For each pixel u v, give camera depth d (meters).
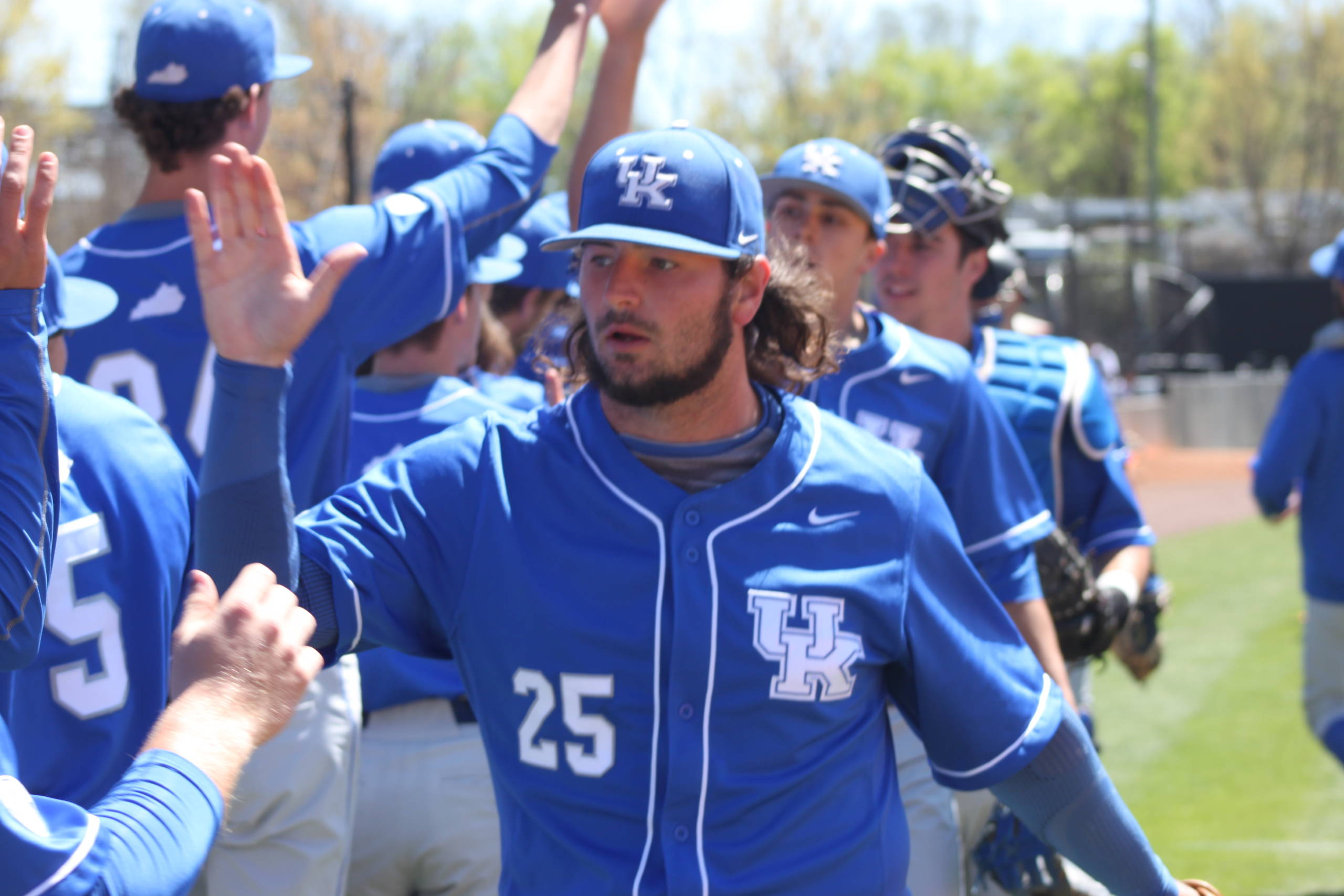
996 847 6.05
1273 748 12.41
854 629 3.65
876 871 3.68
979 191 6.89
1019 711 3.92
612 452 3.63
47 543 3.09
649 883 3.47
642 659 3.51
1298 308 64.38
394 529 3.62
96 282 5.18
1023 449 6.85
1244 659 16.20
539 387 7.27
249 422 3.29
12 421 3.00
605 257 3.61
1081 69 109.00
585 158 6.36
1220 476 41.66
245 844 5.13
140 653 4.08
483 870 5.87
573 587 3.54
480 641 3.61
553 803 3.58
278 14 45.25
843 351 5.59
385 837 5.83
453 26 54.66
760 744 3.54
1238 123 92.19
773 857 3.53
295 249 3.32
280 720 2.98
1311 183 92.19
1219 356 64.75
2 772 3.68
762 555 3.59
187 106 5.41
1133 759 12.15
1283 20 92.06
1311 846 9.65
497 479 3.63
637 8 6.40
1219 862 9.34
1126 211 68.94
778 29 70.25
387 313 5.41
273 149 41.50
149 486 4.12
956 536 3.91
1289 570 23.05
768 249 4.09
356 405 6.20
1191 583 21.89
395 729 5.85
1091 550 7.15
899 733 5.78
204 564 3.33
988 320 8.96
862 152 5.97
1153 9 66.81
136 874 2.68
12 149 2.97
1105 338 54.84
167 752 2.82
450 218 5.57
